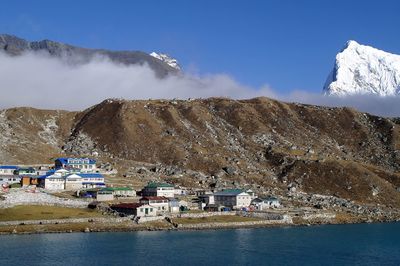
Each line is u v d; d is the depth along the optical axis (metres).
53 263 159.75
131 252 177.62
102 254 173.50
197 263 164.50
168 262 164.75
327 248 198.12
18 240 194.50
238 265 164.50
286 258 177.12
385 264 173.50
